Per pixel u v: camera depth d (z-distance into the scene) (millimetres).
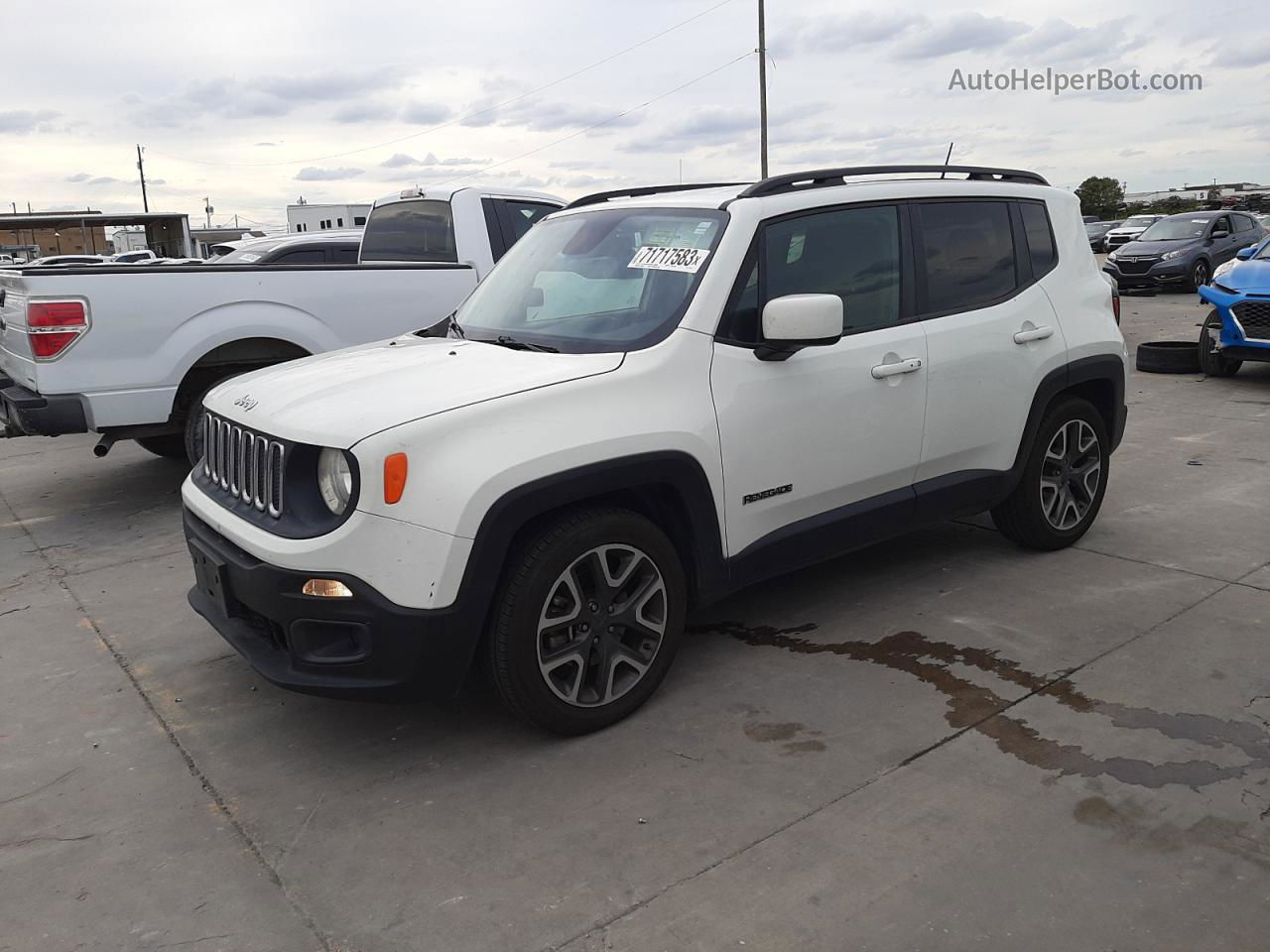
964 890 2486
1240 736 3170
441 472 2906
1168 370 10523
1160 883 2484
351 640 3004
